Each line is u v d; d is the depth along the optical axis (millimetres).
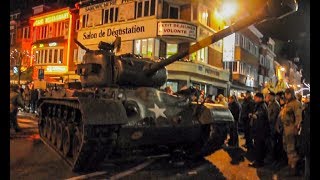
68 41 35000
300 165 7871
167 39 27031
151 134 7684
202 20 27906
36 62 37906
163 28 26219
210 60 30141
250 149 10531
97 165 7156
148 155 9430
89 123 6348
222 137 9039
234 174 7645
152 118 7672
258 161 8508
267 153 10094
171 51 27562
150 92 8289
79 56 33625
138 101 7914
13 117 13031
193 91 9461
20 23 41938
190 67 26750
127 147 7570
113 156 8641
